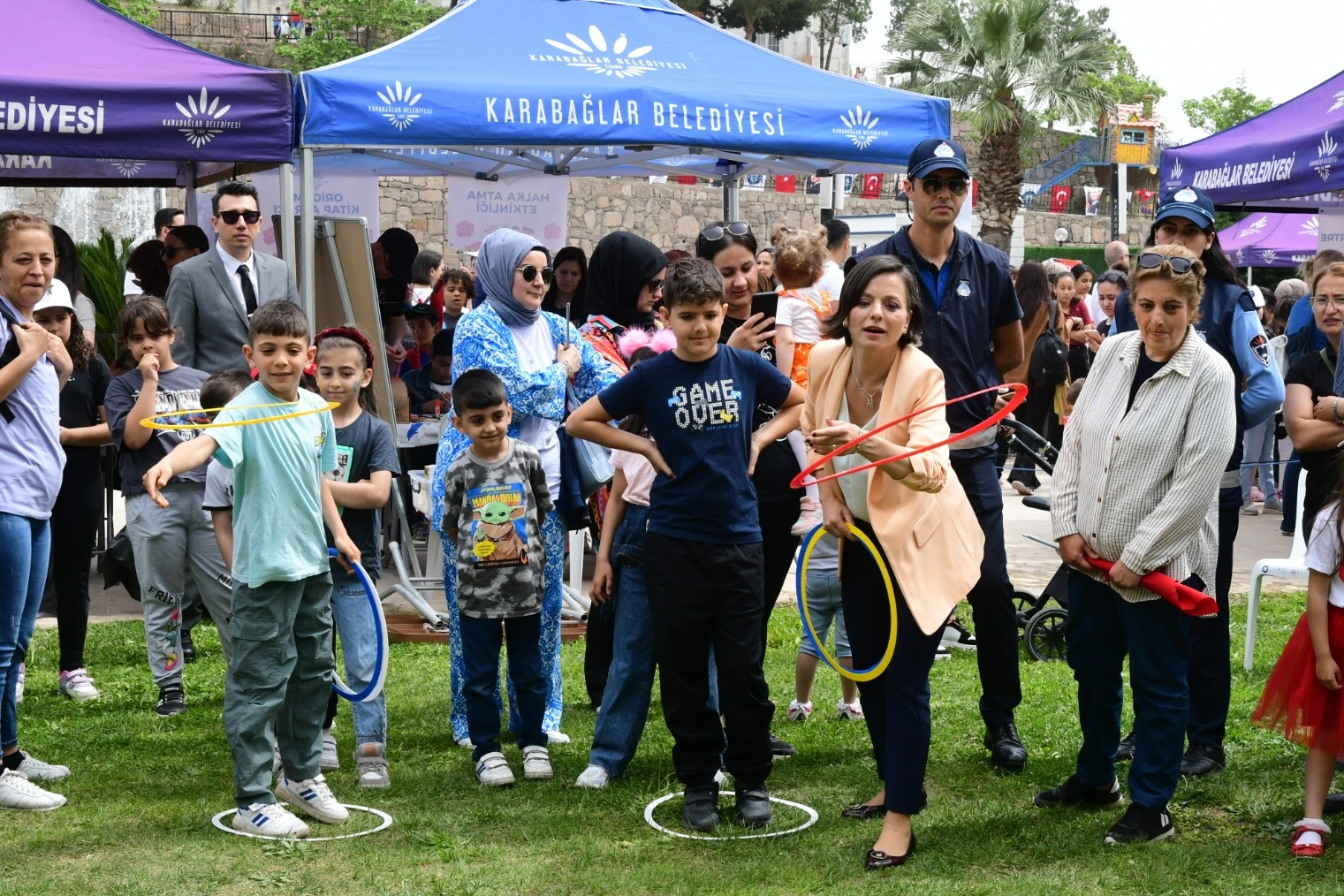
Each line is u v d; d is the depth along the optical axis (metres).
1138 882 3.84
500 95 7.33
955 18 31.03
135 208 21.36
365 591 4.90
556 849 4.14
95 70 6.71
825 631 5.62
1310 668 4.20
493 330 5.30
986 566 4.92
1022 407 12.13
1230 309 4.77
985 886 3.79
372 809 4.52
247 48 35.34
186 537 5.76
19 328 4.43
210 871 3.91
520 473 4.92
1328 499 4.21
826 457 3.88
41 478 4.56
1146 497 4.18
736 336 4.74
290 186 7.18
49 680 6.36
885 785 4.09
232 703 4.31
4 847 4.13
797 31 40.56
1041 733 5.45
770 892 3.77
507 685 5.27
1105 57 32.16
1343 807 4.45
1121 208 39.88
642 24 8.55
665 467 4.38
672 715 4.43
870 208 32.97
